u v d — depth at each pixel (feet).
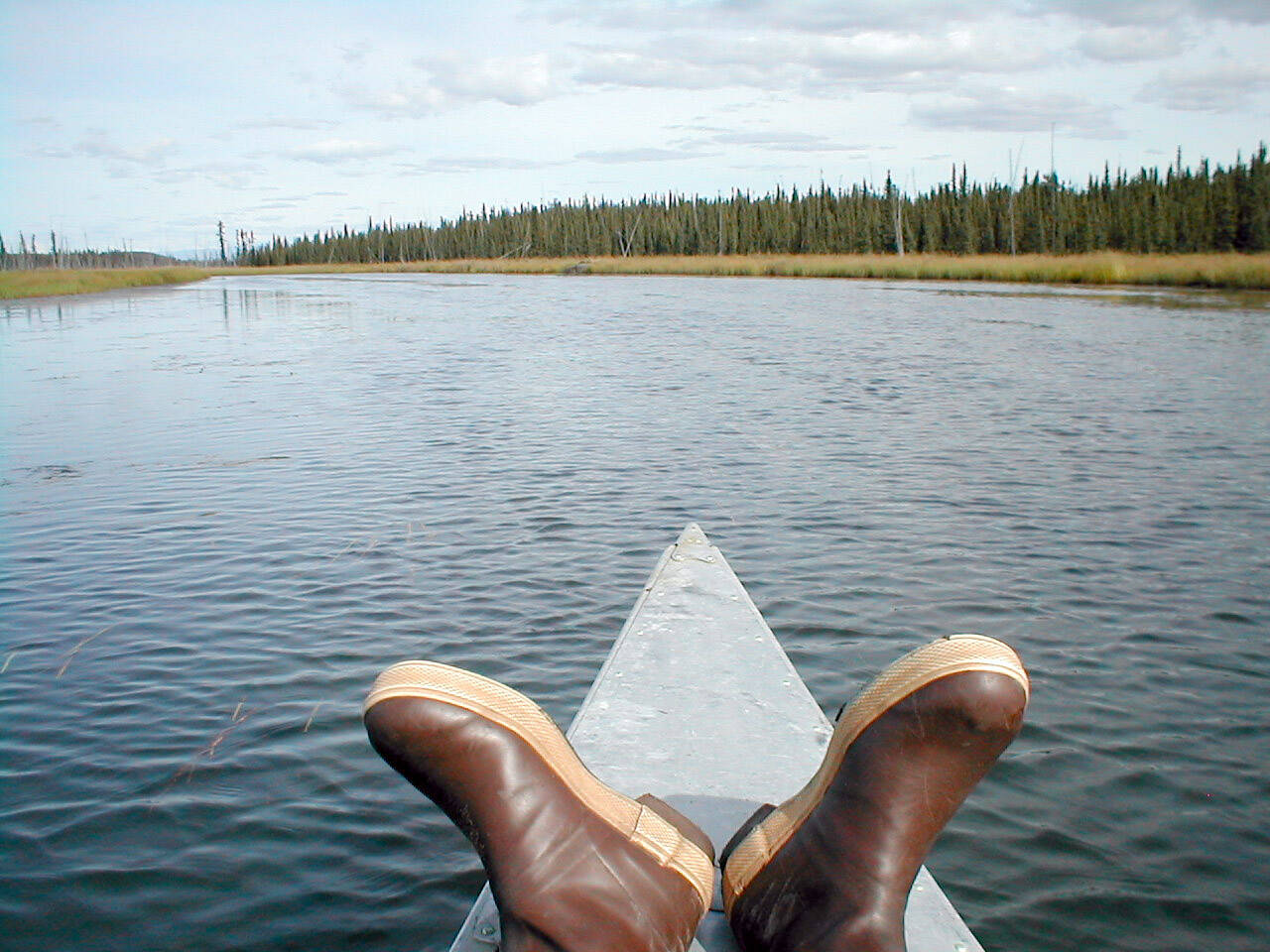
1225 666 18.33
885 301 132.16
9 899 12.00
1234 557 24.32
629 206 433.07
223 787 14.49
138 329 99.45
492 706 7.15
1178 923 11.62
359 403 49.24
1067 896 12.08
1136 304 115.44
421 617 20.66
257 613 20.98
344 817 13.76
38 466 35.04
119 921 11.64
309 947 11.25
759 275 258.57
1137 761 15.11
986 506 28.94
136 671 18.25
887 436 39.37
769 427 41.55
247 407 48.03
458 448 37.58
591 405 48.03
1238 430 40.16
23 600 21.83
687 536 16.48
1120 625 20.20
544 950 6.85
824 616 20.57
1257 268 149.69
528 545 25.27
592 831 7.15
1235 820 13.61
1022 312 106.11
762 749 10.03
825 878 7.07
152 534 26.63
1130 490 30.68
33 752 15.46
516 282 244.83
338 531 26.76
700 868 7.48
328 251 545.85
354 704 16.97
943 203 304.91
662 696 11.04
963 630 19.94
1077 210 256.32
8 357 72.33
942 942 7.59
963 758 7.02
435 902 12.01
